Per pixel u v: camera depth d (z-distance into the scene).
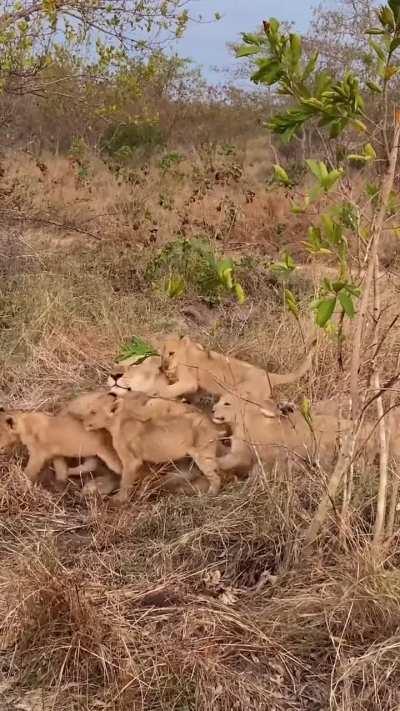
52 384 7.86
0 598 4.54
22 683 4.08
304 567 4.79
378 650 4.07
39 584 4.45
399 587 4.43
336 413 6.59
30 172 15.84
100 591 4.65
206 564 5.00
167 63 13.67
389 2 3.90
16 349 8.28
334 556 4.81
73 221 12.98
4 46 9.46
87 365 8.30
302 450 5.90
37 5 9.33
